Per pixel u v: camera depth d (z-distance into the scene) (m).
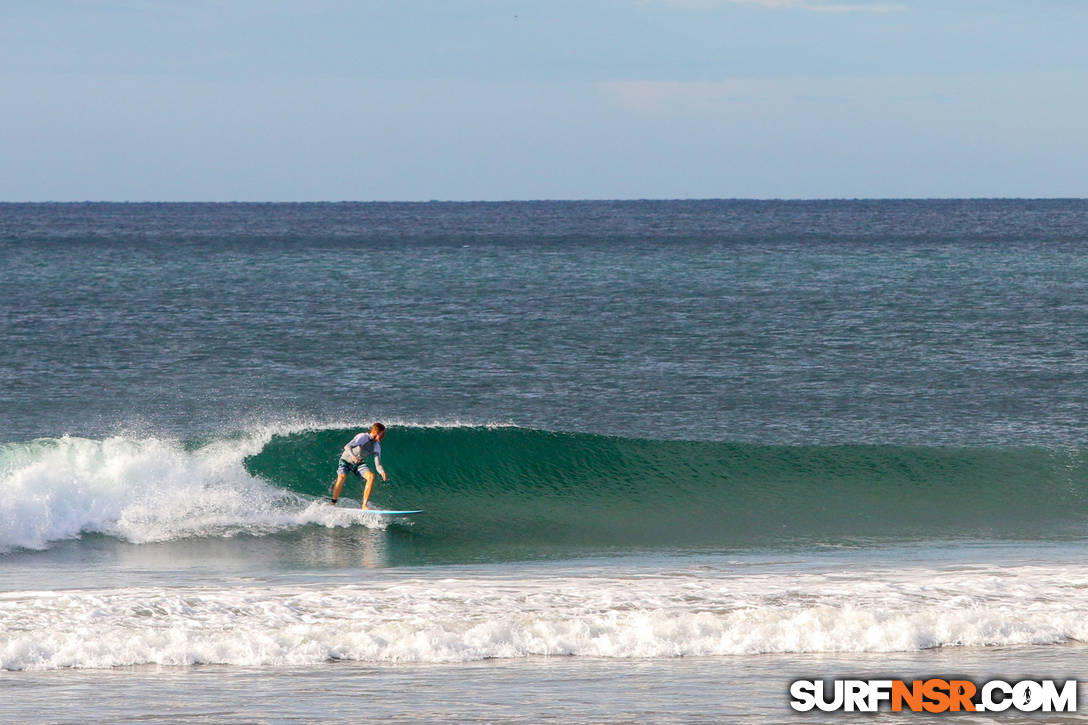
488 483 76.62
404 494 74.38
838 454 83.19
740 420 103.12
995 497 75.44
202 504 68.06
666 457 81.31
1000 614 43.22
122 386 119.44
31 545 61.47
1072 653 39.25
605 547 64.19
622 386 120.00
